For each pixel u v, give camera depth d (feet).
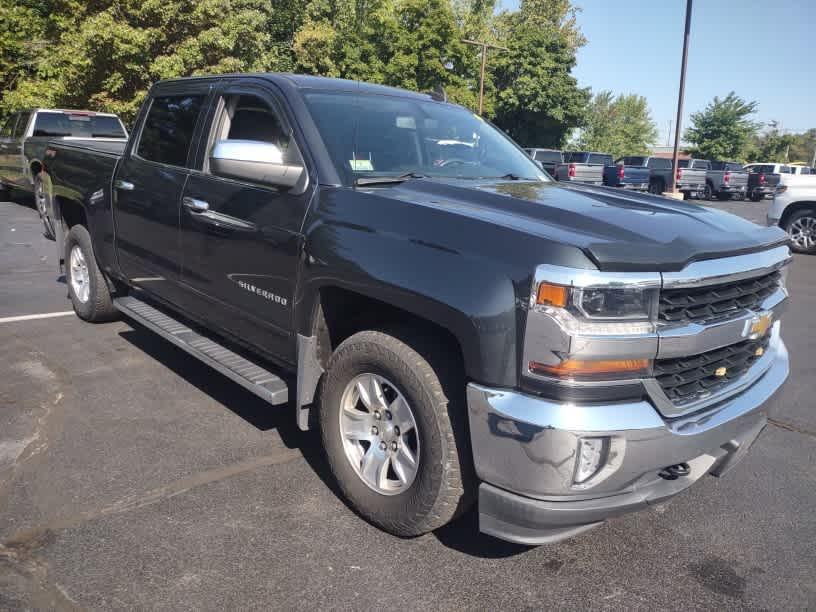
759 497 10.52
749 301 8.53
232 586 7.76
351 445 9.23
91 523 8.85
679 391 7.56
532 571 8.38
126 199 14.17
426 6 116.78
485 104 135.54
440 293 7.58
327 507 9.56
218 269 11.37
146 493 9.68
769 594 8.13
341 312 9.71
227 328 11.66
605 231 7.74
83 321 17.99
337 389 9.15
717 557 8.88
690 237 7.89
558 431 6.79
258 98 11.28
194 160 12.24
